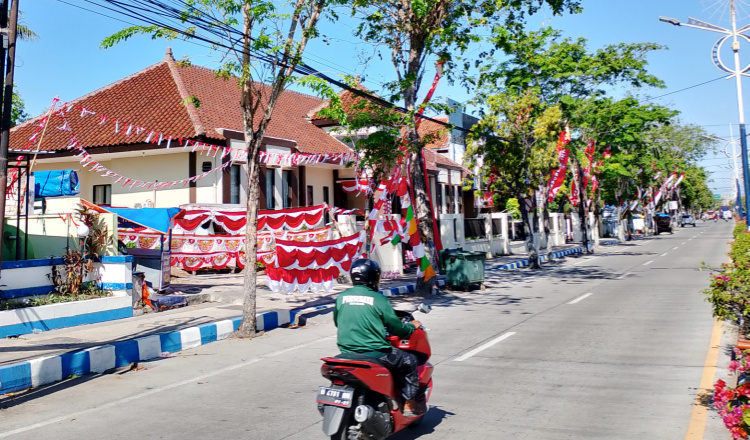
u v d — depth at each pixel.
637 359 8.16
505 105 23.31
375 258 20.78
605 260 28.05
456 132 39.81
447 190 37.28
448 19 16.30
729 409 4.85
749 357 5.05
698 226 88.56
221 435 5.61
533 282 19.41
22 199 14.29
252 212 11.35
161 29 10.12
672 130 58.44
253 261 11.35
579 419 5.74
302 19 11.55
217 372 8.41
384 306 5.05
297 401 6.71
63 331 10.95
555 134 23.81
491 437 5.30
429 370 5.64
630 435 5.26
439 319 12.38
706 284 16.61
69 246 13.09
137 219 14.25
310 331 11.71
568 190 38.69
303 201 24.77
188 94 22.11
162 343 9.91
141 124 20.75
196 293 15.34
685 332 9.92
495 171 24.73
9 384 7.61
